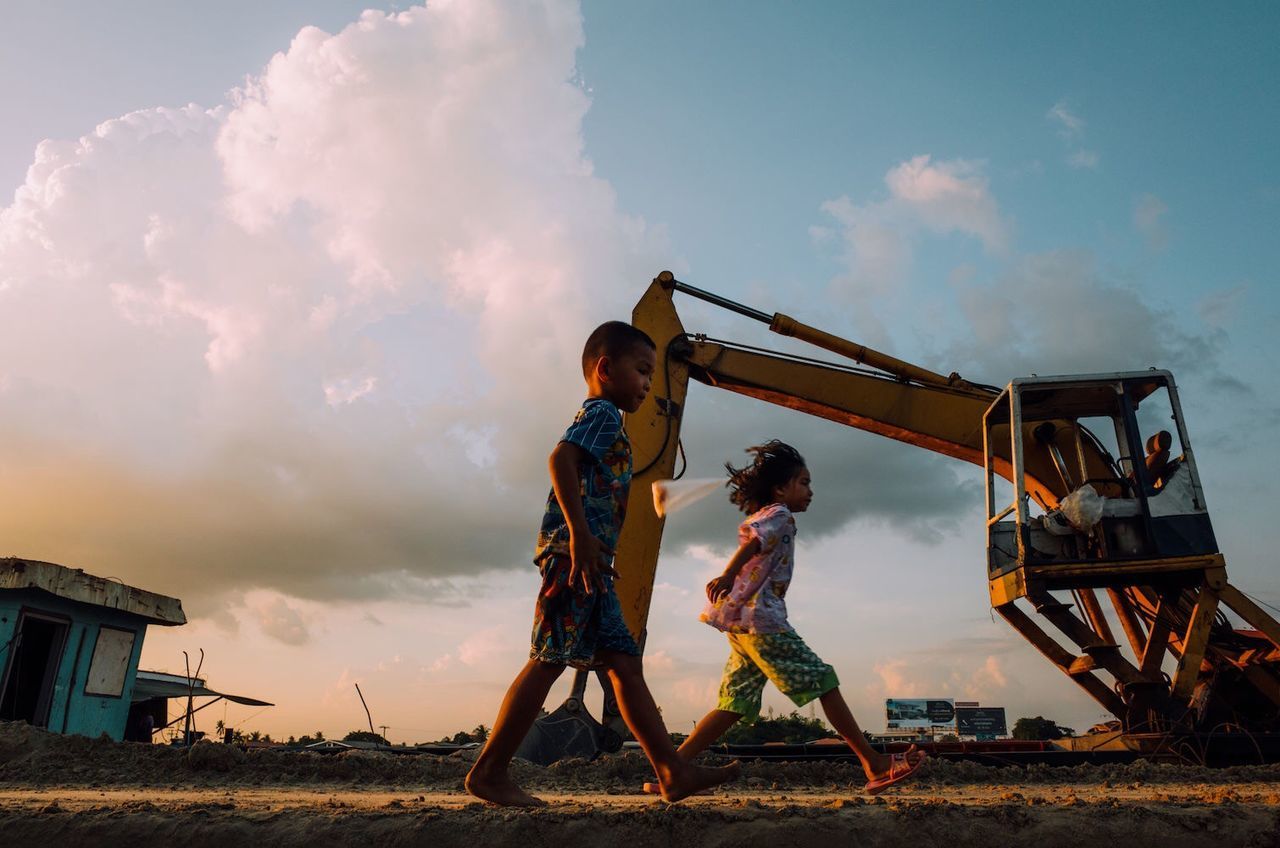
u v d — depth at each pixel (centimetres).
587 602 279
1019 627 1019
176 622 1453
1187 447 954
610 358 306
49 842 259
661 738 287
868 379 1178
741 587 384
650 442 1097
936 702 6009
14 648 1160
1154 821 273
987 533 1036
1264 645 973
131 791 480
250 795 423
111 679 1338
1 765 593
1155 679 930
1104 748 931
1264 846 264
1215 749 863
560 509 289
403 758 642
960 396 1177
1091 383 990
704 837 255
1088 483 1007
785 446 409
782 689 369
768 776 701
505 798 287
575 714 906
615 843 252
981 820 270
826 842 256
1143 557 920
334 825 258
